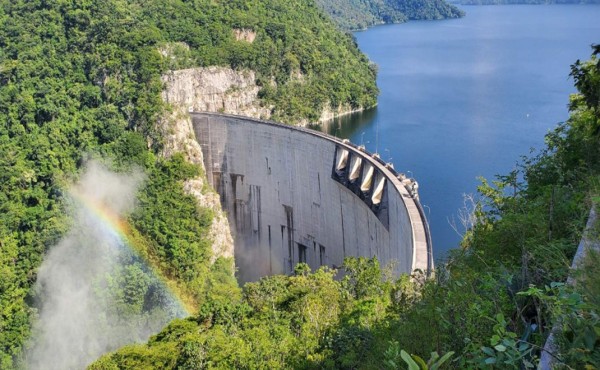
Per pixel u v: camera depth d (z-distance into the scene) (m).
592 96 31.69
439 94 174.00
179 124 106.31
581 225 18.48
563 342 10.99
